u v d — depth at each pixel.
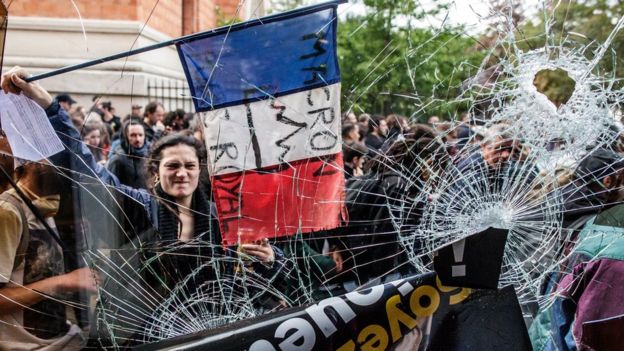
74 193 1.71
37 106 1.77
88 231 1.69
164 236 1.76
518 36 1.50
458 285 1.46
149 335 1.66
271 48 1.71
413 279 1.46
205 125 1.74
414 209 1.52
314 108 1.72
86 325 1.63
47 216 1.66
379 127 1.77
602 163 1.46
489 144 1.46
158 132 2.69
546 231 1.47
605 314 1.51
